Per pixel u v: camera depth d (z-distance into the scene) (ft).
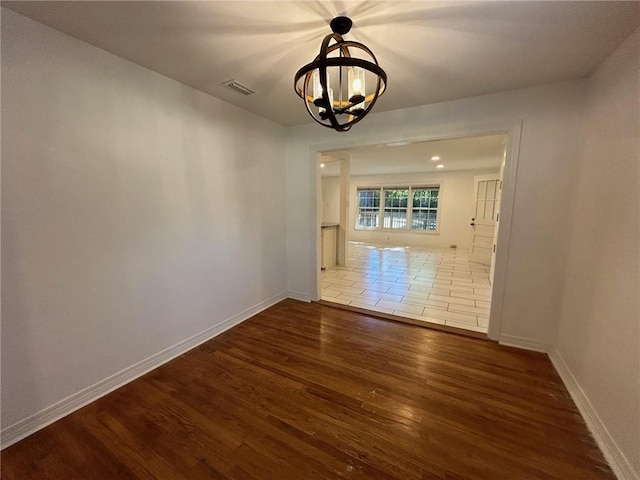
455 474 4.25
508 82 6.98
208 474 4.27
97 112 5.62
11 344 4.73
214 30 4.97
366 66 3.60
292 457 4.55
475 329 9.12
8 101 4.49
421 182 26.48
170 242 7.26
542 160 7.25
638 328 4.14
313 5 4.29
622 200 4.83
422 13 4.46
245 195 9.52
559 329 7.29
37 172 4.86
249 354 7.66
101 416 5.41
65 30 4.96
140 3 4.25
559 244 7.27
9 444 4.75
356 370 6.91
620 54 5.15
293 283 12.09
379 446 4.75
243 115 9.20
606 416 4.74
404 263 19.44
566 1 4.16
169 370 6.93
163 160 6.93
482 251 19.16
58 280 5.24
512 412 5.51
